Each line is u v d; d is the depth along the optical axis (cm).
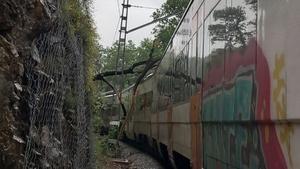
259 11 478
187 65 1067
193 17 1011
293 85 378
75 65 799
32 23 529
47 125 602
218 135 676
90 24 973
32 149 539
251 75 496
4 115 452
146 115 2189
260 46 468
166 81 1525
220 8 682
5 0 468
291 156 383
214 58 716
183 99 1099
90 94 1138
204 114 793
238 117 548
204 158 790
